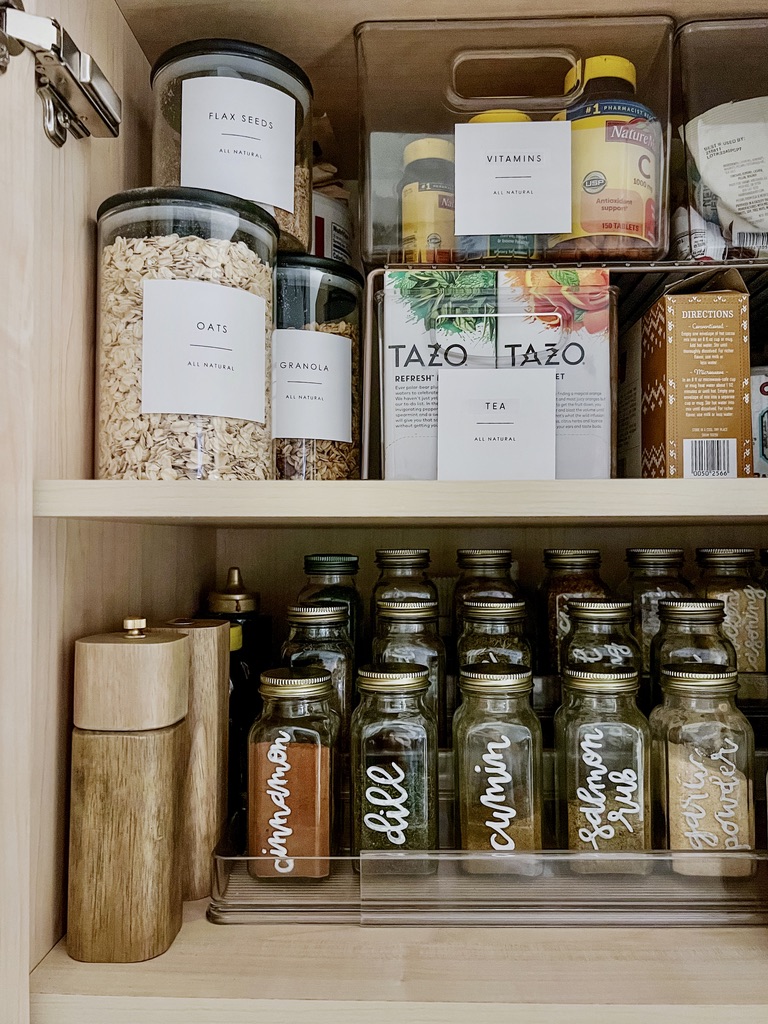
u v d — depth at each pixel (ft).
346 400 2.35
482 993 1.67
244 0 2.21
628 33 2.25
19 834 1.67
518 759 2.06
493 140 2.15
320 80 2.67
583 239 2.13
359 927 1.97
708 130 2.18
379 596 2.77
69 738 1.90
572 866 1.99
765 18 2.22
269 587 3.34
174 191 1.88
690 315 2.07
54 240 1.84
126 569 2.32
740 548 3.01
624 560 3.26
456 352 2.06
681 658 2.42
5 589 1.67
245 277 1.94
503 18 2.25
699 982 1.71
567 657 2.43
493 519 2.08
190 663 2.17
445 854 1.98
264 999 1.66
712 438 2.05
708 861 1.97
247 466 1.92
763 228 2.15
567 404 2.05
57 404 1.85
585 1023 1.64
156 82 2.23
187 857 2.15
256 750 2.09
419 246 2.18
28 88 1.70
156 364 1.85
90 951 1.77
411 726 2.09
